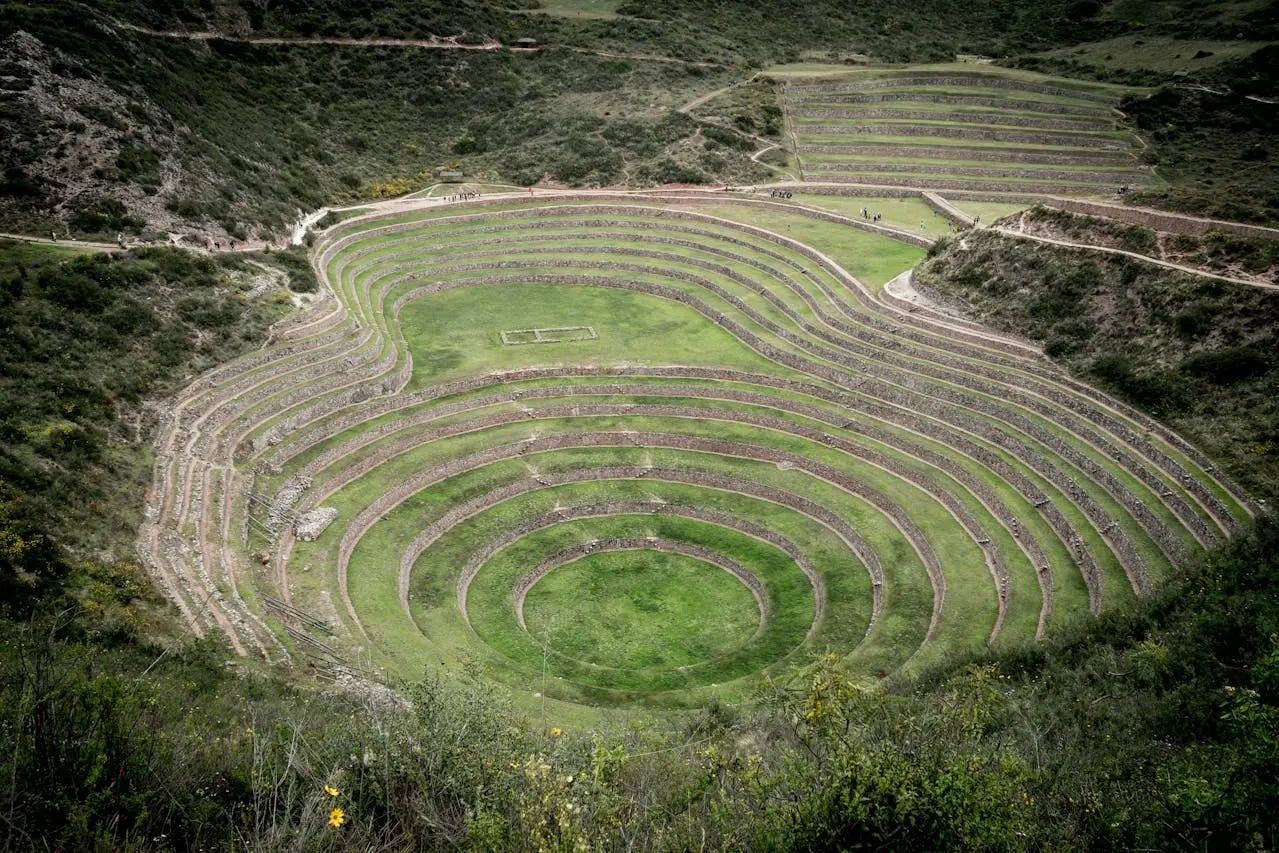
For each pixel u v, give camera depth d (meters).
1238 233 52.53
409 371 60.81
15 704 15.21
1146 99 102.44
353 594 41.75
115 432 42.81
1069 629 34.12
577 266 81.44
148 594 33.59
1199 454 43.56
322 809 14.57
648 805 16.28
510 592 45.19
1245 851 13.59
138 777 14.41
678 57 114.94
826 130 103.62
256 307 57.38
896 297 64.56
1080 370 52.25
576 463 54.00
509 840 14.04
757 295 73.25
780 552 48.22
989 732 23.44
